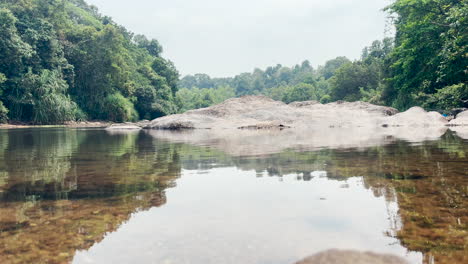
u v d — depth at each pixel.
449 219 1.46
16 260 1.13
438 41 13.88
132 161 3.80
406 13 17.23
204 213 1.62
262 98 17.69
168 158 4.04
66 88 34.47
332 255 1.09
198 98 111.06
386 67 29.80
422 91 19.81
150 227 1.43
